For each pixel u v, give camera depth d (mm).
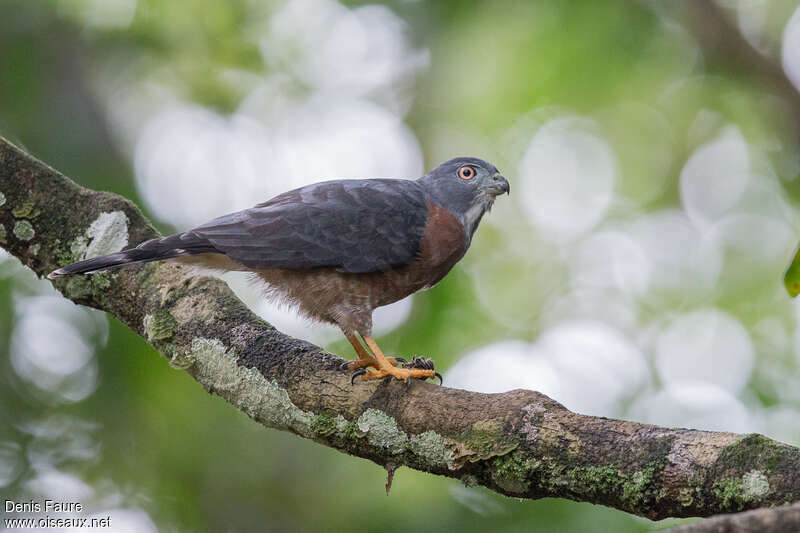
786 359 13797
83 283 7418
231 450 12281
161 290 7172
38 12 13516
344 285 8250
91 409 12172
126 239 7500
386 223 8344
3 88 13617
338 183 8594
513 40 14641
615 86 14922
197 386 12258
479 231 15242
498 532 10633
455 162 9398
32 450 12039
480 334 13164
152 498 12164
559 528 10430
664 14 14320
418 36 14906
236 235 7895
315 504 11805
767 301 14922
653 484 5090
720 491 4898
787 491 4734
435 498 10930
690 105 15852
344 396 6219
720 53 14281
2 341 12062
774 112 15242
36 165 7652
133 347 12094
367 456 6168
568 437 5414
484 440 5629
